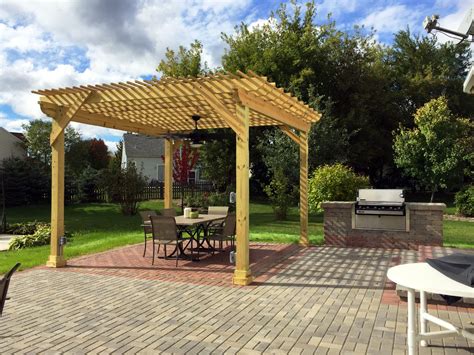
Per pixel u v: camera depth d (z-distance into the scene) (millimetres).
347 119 19859
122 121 8547
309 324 3820
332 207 8742
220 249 8070
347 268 6379
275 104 6867
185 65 20750
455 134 15938
